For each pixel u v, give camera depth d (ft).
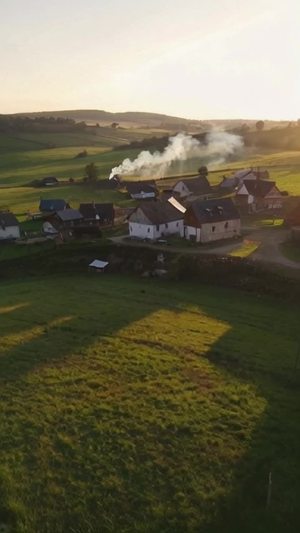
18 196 486.38
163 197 423.64
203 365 144.56
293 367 141.79
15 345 160.45
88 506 90.84
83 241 287.89
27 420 117.91
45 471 100.27
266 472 98.22
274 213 350.84
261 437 109.50
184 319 180.96
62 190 507.30
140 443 108.68
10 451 106.52
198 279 227.81
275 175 507.30
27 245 305.32
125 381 135.74
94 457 104.22
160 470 100.07
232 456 103.45
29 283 242.78
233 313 186.09
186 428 113.60
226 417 117.80
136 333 167.73
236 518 87.45
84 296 212.43
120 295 211.82
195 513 88.79
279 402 124.06
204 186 440.04
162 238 287.07
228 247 257.55
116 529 85.51
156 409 121.90
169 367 143.33
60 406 123.75
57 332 170.91
